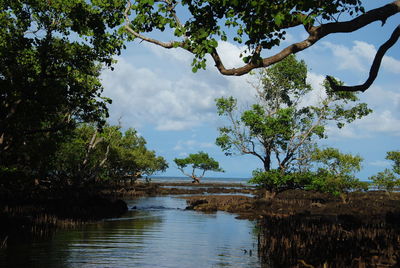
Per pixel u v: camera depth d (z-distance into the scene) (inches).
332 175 1210.6
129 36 357.4
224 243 582.9
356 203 1321.4
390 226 674.2
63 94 687.1
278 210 1128.2
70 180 1282.0
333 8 255.8
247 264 436.8
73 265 407.5
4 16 669.9
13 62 655.8
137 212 1072.8
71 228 687.7
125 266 411.8
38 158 886.4
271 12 258.7
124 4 367.6
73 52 690.8
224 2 262.1
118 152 1733.5
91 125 1401.3
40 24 690.2
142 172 2268.7
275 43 269.1
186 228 752.3
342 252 411.8
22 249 480.1
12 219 631.8
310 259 401.7
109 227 724.7
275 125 1205.1
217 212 1126.4
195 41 272.4
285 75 1365.7
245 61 267.6
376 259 372.2
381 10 258.8
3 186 837.2
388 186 1321.4
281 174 1202.6
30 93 647.8
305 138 1295.5
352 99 1246.3
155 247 528.7
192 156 3427.7
